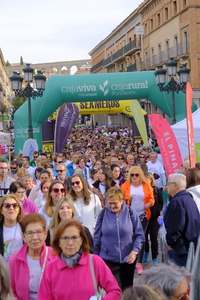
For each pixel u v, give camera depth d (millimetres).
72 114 22188
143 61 58906
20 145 21344
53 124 24844
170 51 48188
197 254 4762
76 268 4281
